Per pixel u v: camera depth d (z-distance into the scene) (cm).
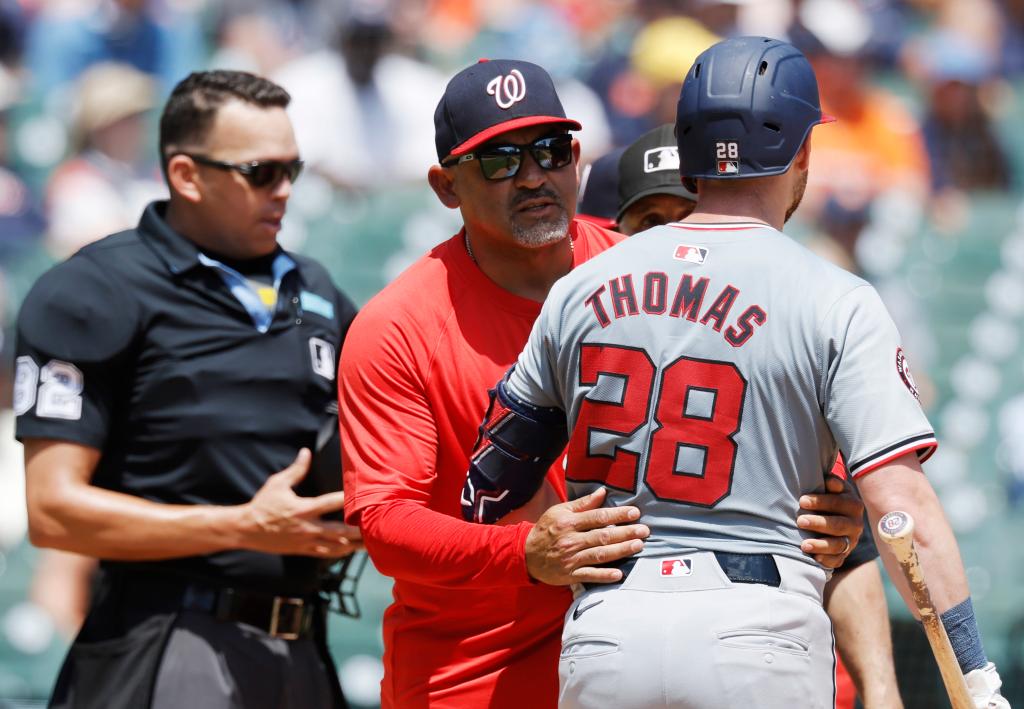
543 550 937
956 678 861
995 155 3738
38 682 2264
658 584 895
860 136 3547
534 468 995
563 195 1082
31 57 3759
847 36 3891
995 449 2991
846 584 1063
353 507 1072
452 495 1100
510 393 984
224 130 1325
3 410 2852
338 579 1352
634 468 914
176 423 1288
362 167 3275
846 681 1195
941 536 867
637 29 3762
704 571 888
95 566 2341
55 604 2312
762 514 895
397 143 3303
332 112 3259
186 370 1292
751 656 869
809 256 924
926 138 3697
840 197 3400
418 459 1070
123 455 1298
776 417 893
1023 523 2764
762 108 933
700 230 945
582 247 1158
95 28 3775
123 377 1298
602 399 925
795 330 892
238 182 1325
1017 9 4375
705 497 897
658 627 882
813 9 3794
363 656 2266
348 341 1111
